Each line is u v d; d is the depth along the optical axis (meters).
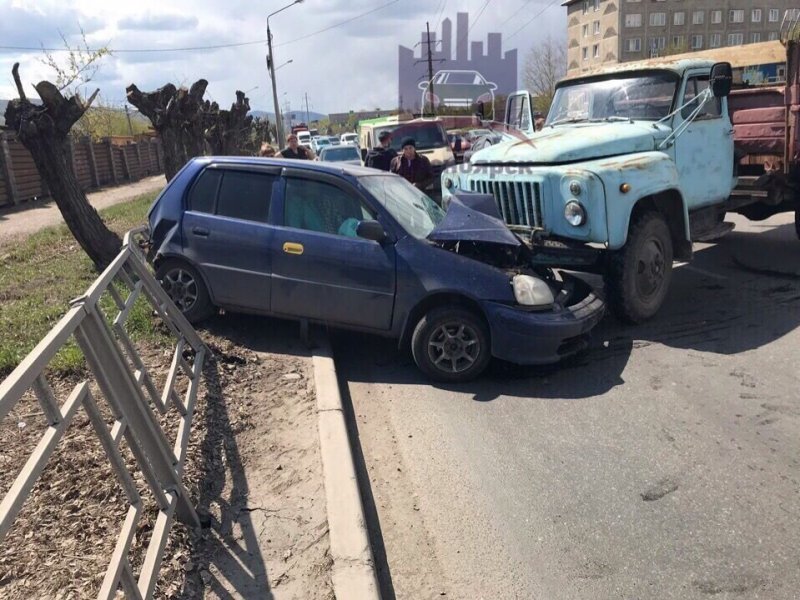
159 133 12.74
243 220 5.92
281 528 3.30
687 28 71.94
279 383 5.14
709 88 7.35
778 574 3.01
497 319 5.18
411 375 5.63
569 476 3.92
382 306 5.50
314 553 3.11
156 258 6.27
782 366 5.39
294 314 5.82
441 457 4.23
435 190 11.20
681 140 7.18
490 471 4.02
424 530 3.48
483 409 4.90
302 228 5.74
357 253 5.50
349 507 3.42
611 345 6.11
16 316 6.30
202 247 6.02
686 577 3.03
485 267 5.33
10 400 2.05
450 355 5.36
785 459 3.98
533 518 3.53
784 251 9.20
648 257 6.43
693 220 7.53
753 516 3.44
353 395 5.28
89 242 8.25
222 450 4.09
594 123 7.46
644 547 3.25
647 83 7.38
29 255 10.34
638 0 70.81
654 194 6.55
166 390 4.05
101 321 3.24
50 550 2.96
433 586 3.06
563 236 6.14
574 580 3.05
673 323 6.60
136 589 2.53
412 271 5.37
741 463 3.96
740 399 4.84
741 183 8.38
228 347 5.72
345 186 5.70
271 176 5.92
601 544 3.29
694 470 3.91
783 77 8.97
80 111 7.85
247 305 5.98
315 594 2.84
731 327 6.38
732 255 9.19
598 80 7.80
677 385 5.14
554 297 5.52
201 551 3.12
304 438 4.24
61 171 7.93
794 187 8.52
